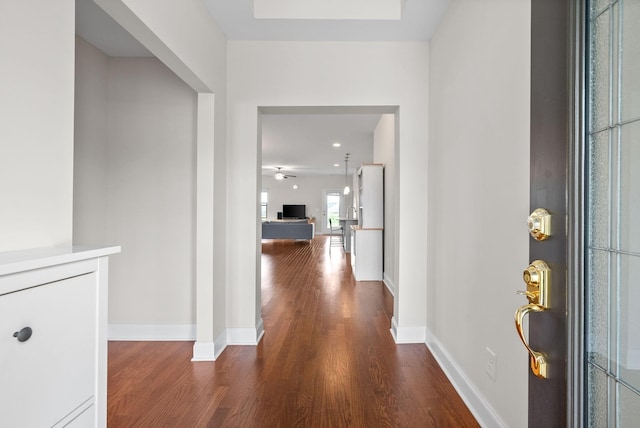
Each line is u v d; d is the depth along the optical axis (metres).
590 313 0.67
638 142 0.68
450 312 2.08
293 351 2.46
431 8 2.17
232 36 2.55
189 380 2.04
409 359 2.32
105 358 0.80
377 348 2.51
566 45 0.69
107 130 2.69
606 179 0.67
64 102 0.93
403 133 2.61
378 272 4.99
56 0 0.91
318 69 2.61
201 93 2.34
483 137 1.62
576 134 0.67
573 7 0.67
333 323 3.07
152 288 2.71
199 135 2.34
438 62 2.36
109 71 2.69
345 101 2.61
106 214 2.69
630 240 0.68
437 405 1.78
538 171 0.79
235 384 2.00
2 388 0.55
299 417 1.68
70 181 0.94
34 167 0.85
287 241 11.45
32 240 0.84
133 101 2.69
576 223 0.67
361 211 5.65
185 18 1.88
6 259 0.59
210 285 2.34
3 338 0.55
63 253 0.69
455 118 2.01
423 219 2.62
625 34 0.68
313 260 7.06
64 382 0.67
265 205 13.38
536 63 0.79
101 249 0.78
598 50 0.67
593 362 0.68
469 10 1.80
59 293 0.66
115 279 2.71
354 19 2.32
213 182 2.35
